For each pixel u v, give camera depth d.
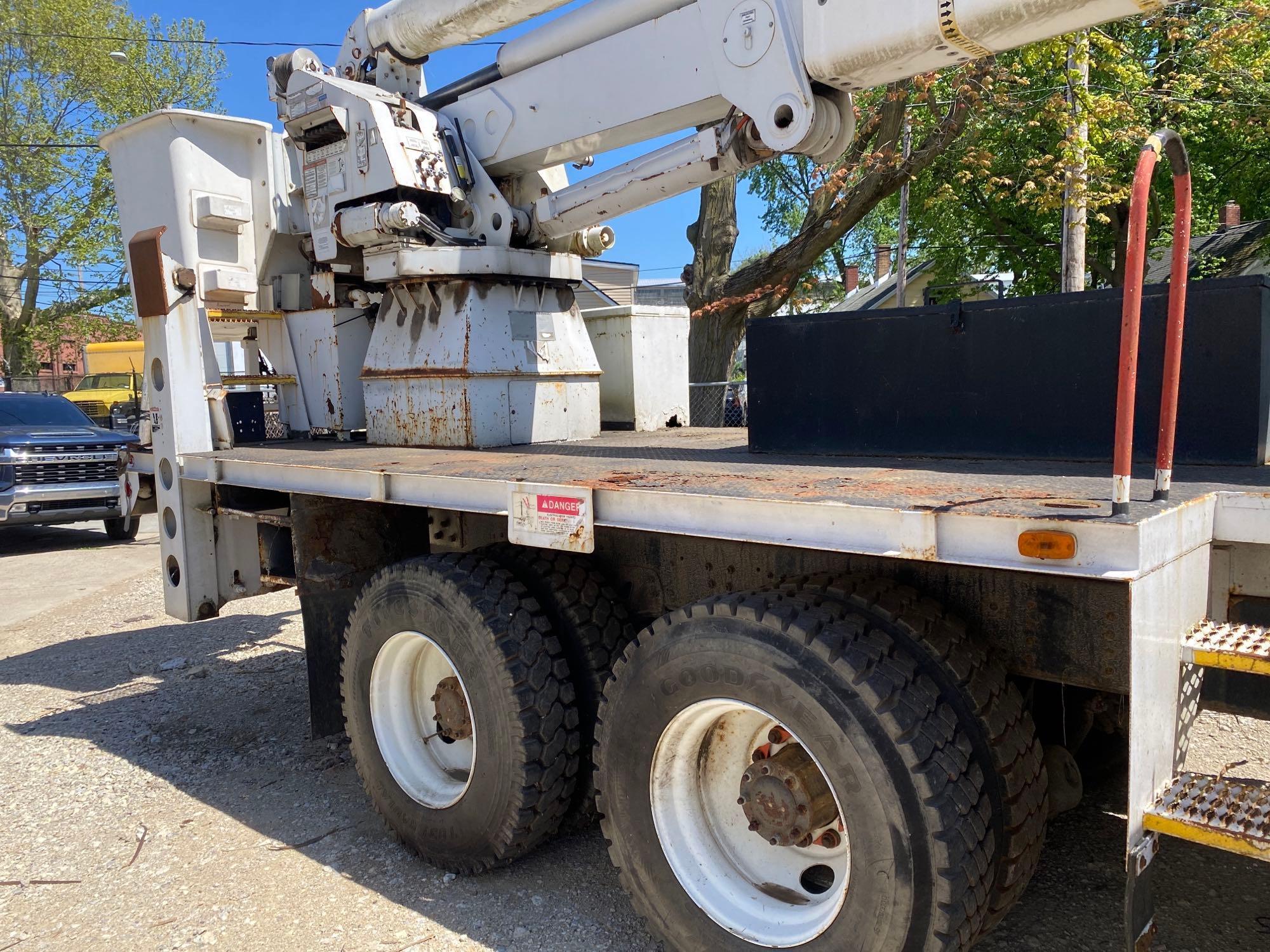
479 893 3.01
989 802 2.11
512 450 3.95
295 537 3.66
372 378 4.54
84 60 29.91
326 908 2.95
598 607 3.11
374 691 3.35
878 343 3.06
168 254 4.77
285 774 4.05
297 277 5.14
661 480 2.53
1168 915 2.73
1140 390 2.57
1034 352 2.74
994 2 2.64
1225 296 2.42
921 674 2.12
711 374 12.60
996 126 13.44
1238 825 1.70
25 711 5.09
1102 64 10.70
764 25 3.17
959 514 1.81
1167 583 1.75
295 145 4.73
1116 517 1.68
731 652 2.26
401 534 3.98
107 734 4.64
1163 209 18.23
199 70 32.41
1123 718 2.52
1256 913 2.73
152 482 4.78
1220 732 3.94
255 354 5.32
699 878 2.47
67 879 3.20
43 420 12.05
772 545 2.47
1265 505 1.89
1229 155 18.55
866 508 1.93
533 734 2.89
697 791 2.56
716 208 12.38
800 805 2.29
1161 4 2.51
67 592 8.55
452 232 4.41
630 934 2.76
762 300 12.20
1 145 28.83
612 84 3.86
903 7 2.81
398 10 4.46
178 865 3.27
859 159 11.59
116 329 34.59
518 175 4.59
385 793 3.32
